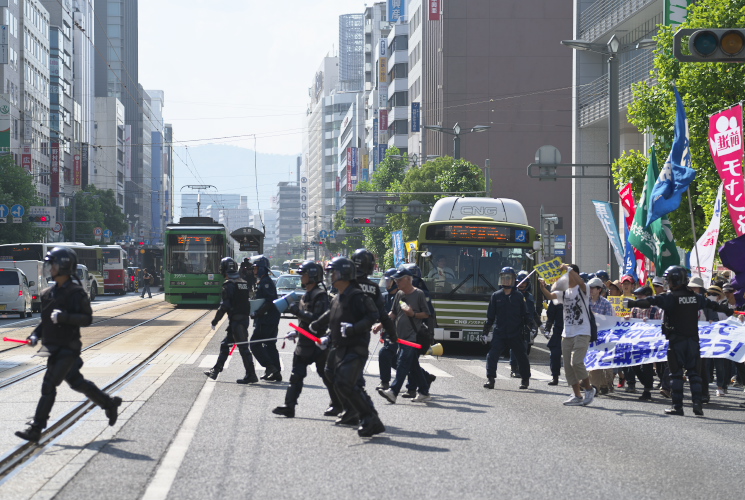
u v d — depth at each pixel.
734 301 16.23
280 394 13.12
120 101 191.88
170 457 8.26
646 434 10.32
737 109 16.81
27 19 98.62
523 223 24.42
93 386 9.16
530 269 22.08
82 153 134.50
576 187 53.41
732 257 15.17
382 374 13.14
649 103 25.09
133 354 19.44
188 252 44.00
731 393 15.38
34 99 102.31
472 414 11.64
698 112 22.25
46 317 8.78
